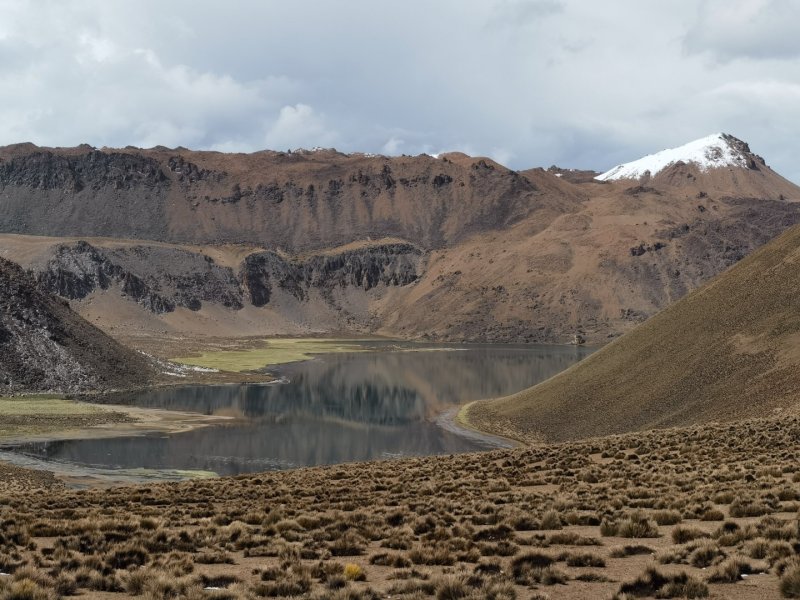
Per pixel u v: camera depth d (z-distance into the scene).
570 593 18.28
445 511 31.86
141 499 41.72
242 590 19.02
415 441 97.31
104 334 173.50
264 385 165.62
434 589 18.67
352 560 23.91
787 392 72.44
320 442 96.69
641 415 86.44
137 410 122.62
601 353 112.31
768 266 101.06
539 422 98.69
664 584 17.69
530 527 28.16
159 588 19.09
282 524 29.34
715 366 87.31
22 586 18.09
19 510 36.91
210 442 95.56
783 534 21.72
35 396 133.88
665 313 110.44
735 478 37.25
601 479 41.69
